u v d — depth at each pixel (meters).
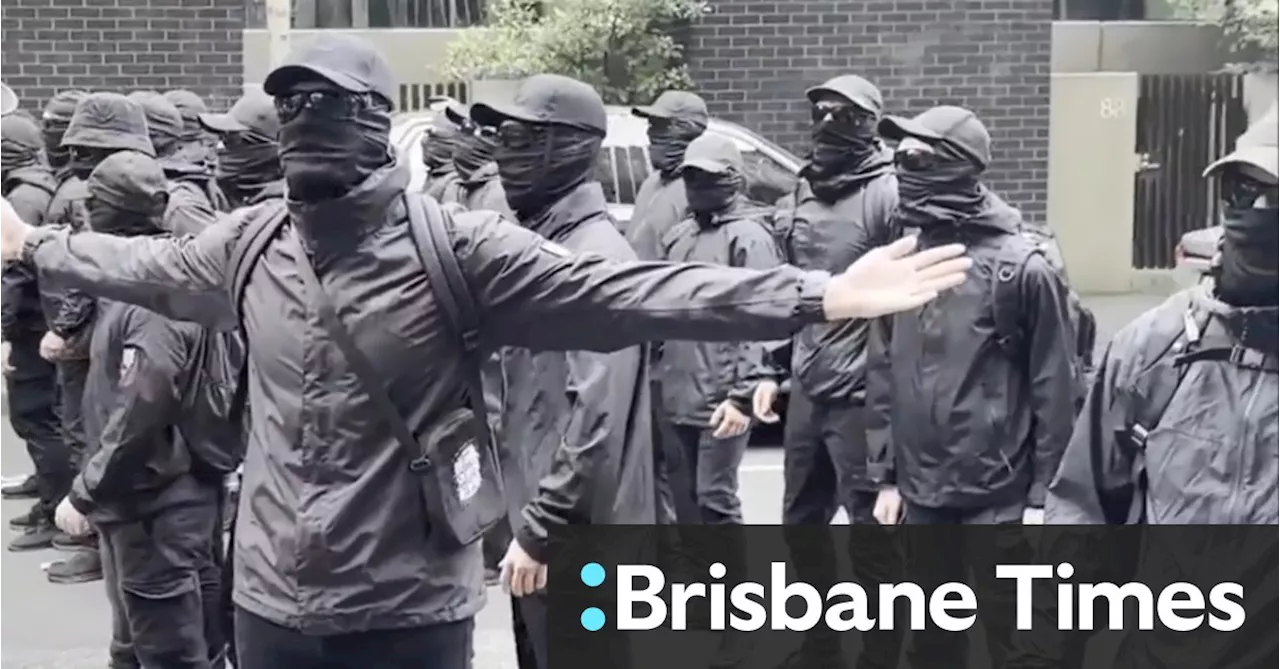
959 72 11.91
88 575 7.28
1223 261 3.48
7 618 6.62
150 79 12.02
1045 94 11.91
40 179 7.79
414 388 3.20
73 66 12.00
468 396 3.29
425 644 3.27
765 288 3.11
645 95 11.95
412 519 3.21
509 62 12.16
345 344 3.16
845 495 5.61
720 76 11.98
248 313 3.26
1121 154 12.23
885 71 11.89
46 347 5.91
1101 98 12.24
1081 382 4.73
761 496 8.02
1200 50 12.27
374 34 12.25
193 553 4.82
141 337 4.55
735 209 6.00
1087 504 3.82
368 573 3.19
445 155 8.05
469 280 3.20
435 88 12.30
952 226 4.70
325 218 3.15
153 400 4.57
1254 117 12.03
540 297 3.19
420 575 3.23
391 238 3.19
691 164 5.85
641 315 3.15
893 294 3.08
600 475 3.90
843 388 5.51
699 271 3.17
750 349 5.69
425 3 12.32
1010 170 12.01
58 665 5.96
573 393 3.92
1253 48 12.24
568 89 4.28
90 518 4.72
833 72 11.91
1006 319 4.66
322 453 3.18
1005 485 4.74
